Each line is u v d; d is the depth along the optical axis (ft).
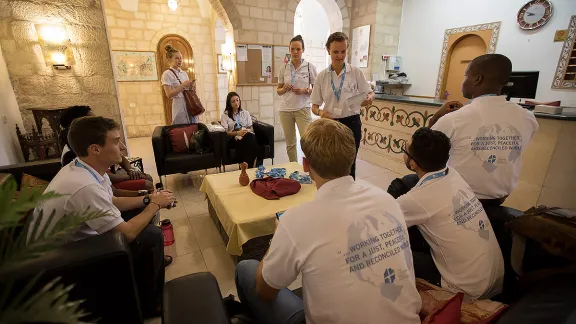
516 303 2.45
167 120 20.74
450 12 16.03
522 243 3.30
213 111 22.81
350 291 2.31
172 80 12.09
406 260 2.56
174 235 7.55
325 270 2.34
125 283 3.58
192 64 21.04
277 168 8.25
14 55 9.68
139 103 19.67
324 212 2.47
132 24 18.47
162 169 10.16
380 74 18.67
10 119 9.34
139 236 4.66
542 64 13.03
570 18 11.96
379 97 12.73
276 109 17.43
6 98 9.24
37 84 10.19
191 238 7.44
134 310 3.75
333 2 18.44
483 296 3.39
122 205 5.45
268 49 16.21
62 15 9.99
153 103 20.07
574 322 1.92
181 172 10.33
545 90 13.07
